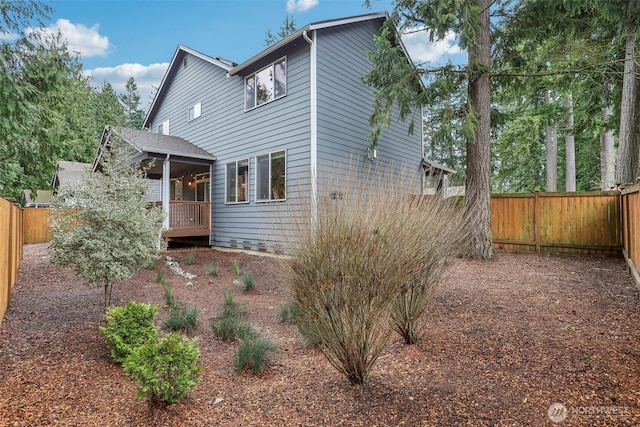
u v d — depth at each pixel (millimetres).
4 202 4453
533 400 2254
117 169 5082
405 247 2533
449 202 3533
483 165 7430
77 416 2303
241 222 10641
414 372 2742
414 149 12469
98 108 24250
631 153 7949
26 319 4258
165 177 10320
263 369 3131
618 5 7000
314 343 3494
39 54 5938
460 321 3852
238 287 6422
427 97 7598
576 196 7992
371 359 2586
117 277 4164
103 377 2891
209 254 10117
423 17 7203
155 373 2342
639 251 4941
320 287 2451
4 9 5723
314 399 2469
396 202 2779
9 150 6184
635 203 5273
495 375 2623
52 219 4254
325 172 3572
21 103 5301
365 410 2258
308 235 2561
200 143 12523
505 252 8289
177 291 6141
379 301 2482
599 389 2332
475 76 7367
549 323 3654
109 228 4234
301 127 8938
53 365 3037
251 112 10414
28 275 6793
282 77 9547
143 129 16188
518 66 8086
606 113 12445
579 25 7629
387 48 7785
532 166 18703
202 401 2562
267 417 2283
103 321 4242
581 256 7641
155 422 2254
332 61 9234
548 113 13852
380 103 8367
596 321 3625
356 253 2398
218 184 11633
